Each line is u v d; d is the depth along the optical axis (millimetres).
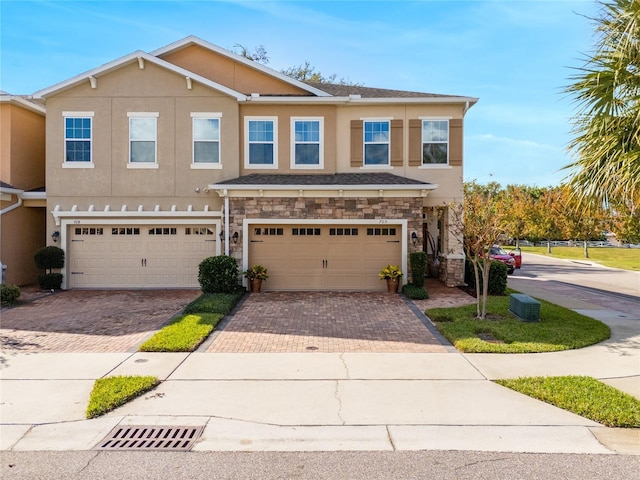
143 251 15602
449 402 5875
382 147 16172
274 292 14562
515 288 17844
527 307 10398
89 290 15250
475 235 10664
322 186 14328
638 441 4852
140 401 5918
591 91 6883
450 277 15922
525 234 43531
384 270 14461
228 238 14656
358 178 15375
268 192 14602
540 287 18312
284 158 15984
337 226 14875
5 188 14984
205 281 13734
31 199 16156
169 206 15633
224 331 9719
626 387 6352
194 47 17266
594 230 35844
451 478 4160
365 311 11766
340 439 4918
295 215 14680
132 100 15617
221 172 15719
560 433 5031
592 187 6922
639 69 6645
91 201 15562
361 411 5613
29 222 16641
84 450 4703
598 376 6832
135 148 15664
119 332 9734
